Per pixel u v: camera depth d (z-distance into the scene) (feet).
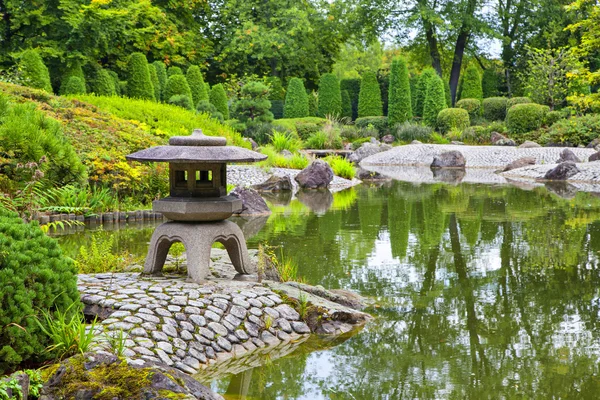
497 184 57.36
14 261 11.86
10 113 34.37
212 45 119.85
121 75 99.86
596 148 78.02
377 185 58.08
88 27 83.51
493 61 134.92
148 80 82.33
